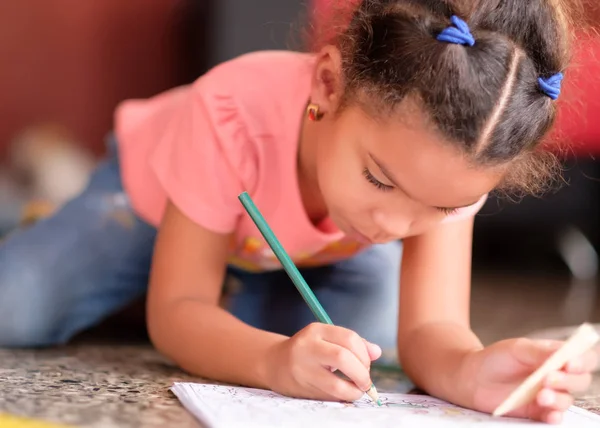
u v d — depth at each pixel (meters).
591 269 3.18
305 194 1.33
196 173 1.30
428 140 0.97
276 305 1.68
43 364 1.31
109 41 3.57
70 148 3.35
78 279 1.63
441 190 1.00
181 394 1.04
